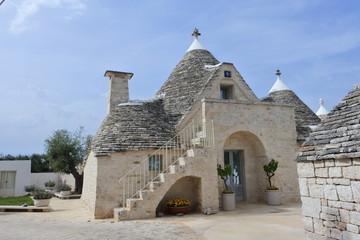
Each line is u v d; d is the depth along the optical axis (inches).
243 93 661.3
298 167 265.7
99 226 385.4
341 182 220.5
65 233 342.0
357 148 206.8
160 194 463.5
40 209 570.9
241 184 625.6
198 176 495.8
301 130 681.6
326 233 231.6
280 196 597.9
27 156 1588.3
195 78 684.7
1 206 583.5
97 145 507.8
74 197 910.4
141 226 378.9
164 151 539.5
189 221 414.6
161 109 646.5
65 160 1077.1
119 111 595.5
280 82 893.2
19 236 329.1
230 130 581.6
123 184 498.0
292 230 338.0
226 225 378.3
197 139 543.5
